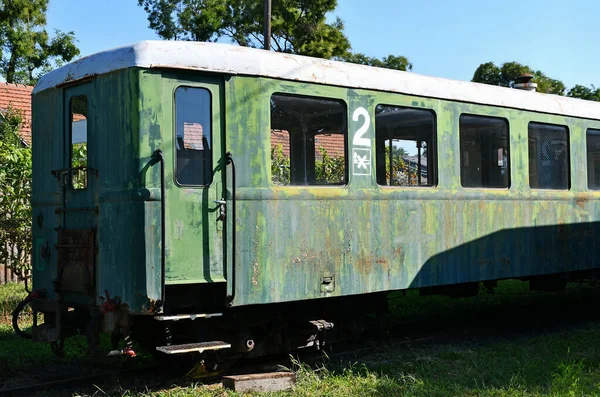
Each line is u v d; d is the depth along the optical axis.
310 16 31.02
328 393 6.20
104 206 6.30
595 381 6.52
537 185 9.52
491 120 8.95
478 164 8.73
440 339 8.80
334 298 7.68
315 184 7.11
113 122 6.26
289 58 7.01
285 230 6.81
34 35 29.56
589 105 10.53
